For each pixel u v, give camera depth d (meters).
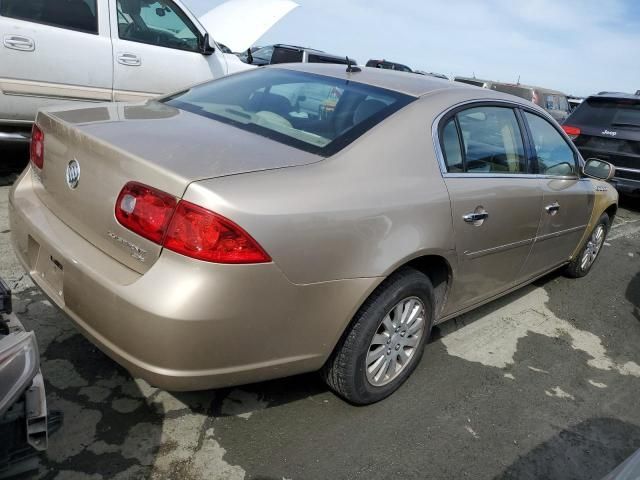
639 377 3.39
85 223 2.12
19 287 3.17
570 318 4.07
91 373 2.55
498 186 2.96
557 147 3.79
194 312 1.81
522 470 2.39
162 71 5.47
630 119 7.70
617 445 2.68
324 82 2.93
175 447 2.19
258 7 7.76
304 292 2.04
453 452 2.42
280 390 2.62
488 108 3.10
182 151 2.05
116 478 2.01
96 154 2.09
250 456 2.21
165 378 1.88
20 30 4.54
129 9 5.17
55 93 4.85
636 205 8.66
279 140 2.37
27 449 1.63
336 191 2.13
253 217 1.87
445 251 2.61
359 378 2.43
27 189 2.55
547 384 3.12
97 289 1.94
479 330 3.61
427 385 2.88
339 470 2.21
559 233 3.88
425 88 2.88
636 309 4.47
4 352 1.48
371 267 2.21
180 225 1.82
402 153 2.46
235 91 3.00
